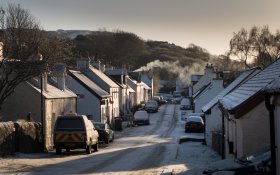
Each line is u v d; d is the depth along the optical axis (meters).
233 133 23.64
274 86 13.15
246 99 20.42
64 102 44.12
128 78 107.56
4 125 28.05
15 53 36.34
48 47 38.19
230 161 17.14
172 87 175.88
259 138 20.27
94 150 35.44
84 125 32.09
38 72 36.72
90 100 62.34
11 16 37.56
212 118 40.56
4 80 35.59
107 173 21.16
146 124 76.12
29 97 39.00
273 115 14.27
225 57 110.44
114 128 68.12
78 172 21.50
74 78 62.22
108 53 180.88
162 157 29.91
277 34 102.56
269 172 14.60
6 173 20.78
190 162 26.69
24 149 31.27
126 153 33.09
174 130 66.56
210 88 68.19
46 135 38.97
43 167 23.53
